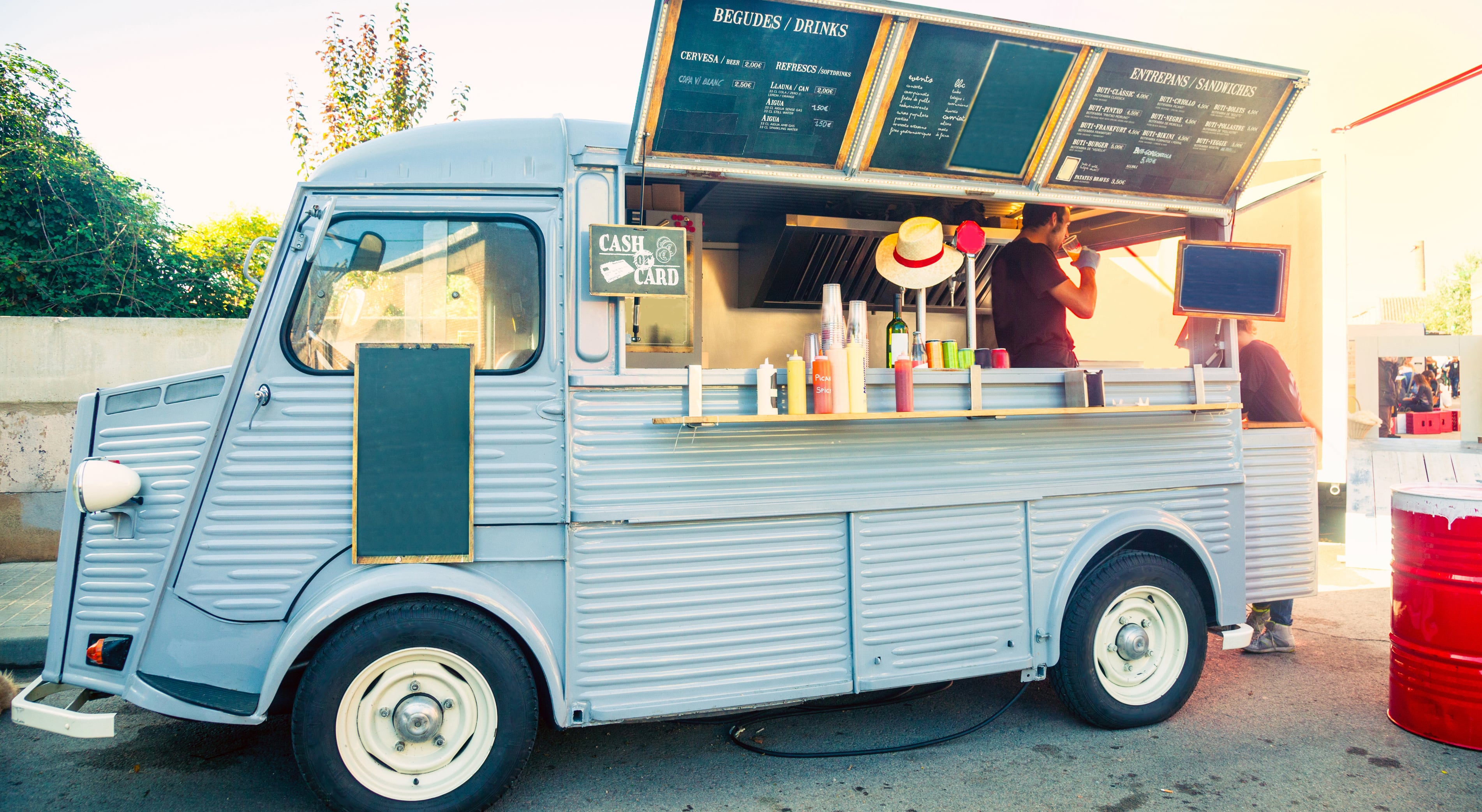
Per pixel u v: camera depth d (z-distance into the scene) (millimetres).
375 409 2639
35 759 3158
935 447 3146
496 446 2709
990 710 3648
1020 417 3271
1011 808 2762
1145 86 3223
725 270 4527
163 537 2615
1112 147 3359
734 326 4504
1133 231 4363
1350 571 6262
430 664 2650
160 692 2551
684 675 2822
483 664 2635
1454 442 6953
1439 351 7059
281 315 2650
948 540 3146
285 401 2635
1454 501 3211
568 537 2723
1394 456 6590
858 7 2725
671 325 3424
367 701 2623
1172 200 3598
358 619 2596
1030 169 3322
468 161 2807
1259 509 3807
